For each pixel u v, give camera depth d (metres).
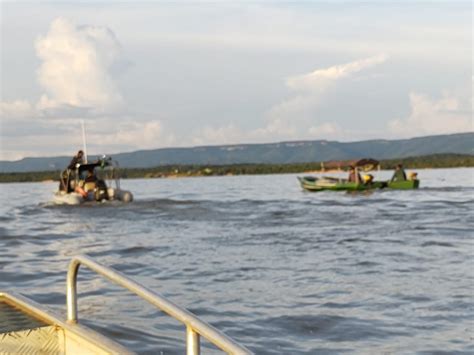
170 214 32.00
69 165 38.69
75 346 4.08
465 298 11.41
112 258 17.62
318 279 13.54
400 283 12.93
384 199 40.09
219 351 8.00
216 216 30.41
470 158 162.62
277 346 8.65
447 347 8.55
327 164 49.72
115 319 9.94
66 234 24.33
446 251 17.47
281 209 34.19
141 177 179.00
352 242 19.67
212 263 16.12
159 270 15.27
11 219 31.58
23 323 4.19
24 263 16.88
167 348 8.42
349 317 10.16
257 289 12.59
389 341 8.85
